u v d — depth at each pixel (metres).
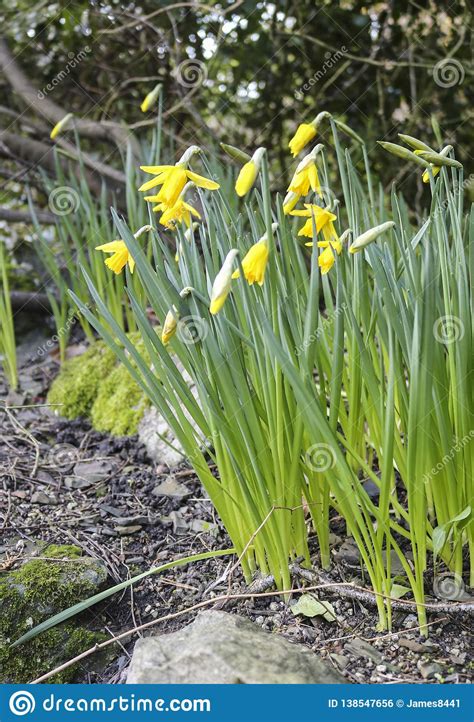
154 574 1.02
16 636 0.93
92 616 0.97
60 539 1.06
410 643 0.90
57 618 0.90
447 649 0.89
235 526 0.96
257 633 0.88
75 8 2.04
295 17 1.95
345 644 0.90
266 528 0.93
